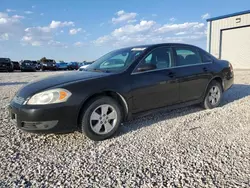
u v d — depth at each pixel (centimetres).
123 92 333
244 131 342
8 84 1040
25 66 2692
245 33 1983
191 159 257
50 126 285
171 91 393
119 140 319
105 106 321
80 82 309
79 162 256
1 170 238
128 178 222
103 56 454
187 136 328
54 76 365
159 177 222
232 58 2128
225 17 2119
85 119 305
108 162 255
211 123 385
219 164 244
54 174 231
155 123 391
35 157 269
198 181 213
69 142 314
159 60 394
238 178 216
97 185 211
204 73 448
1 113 466
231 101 550
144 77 359
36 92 292
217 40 2228
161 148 289
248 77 1141
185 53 439
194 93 435
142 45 420
